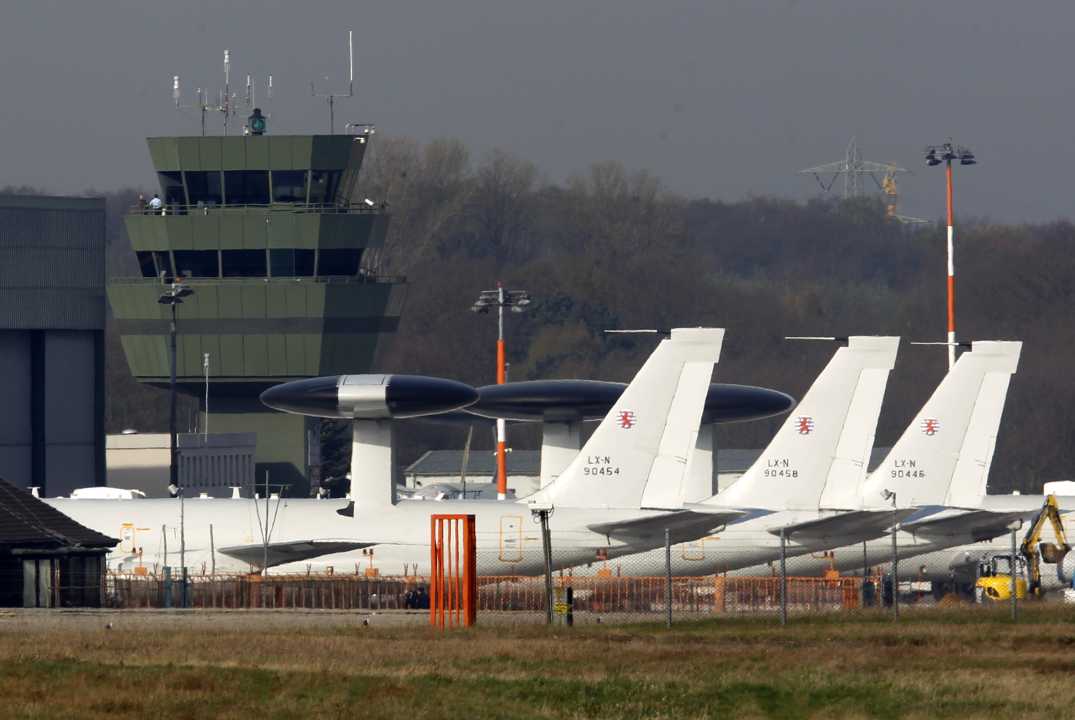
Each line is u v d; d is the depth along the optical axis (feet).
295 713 465.47
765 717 484.74
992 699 494.18
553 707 482.28
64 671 514.27
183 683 495.00
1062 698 494.18
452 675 514.68
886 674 529.04
